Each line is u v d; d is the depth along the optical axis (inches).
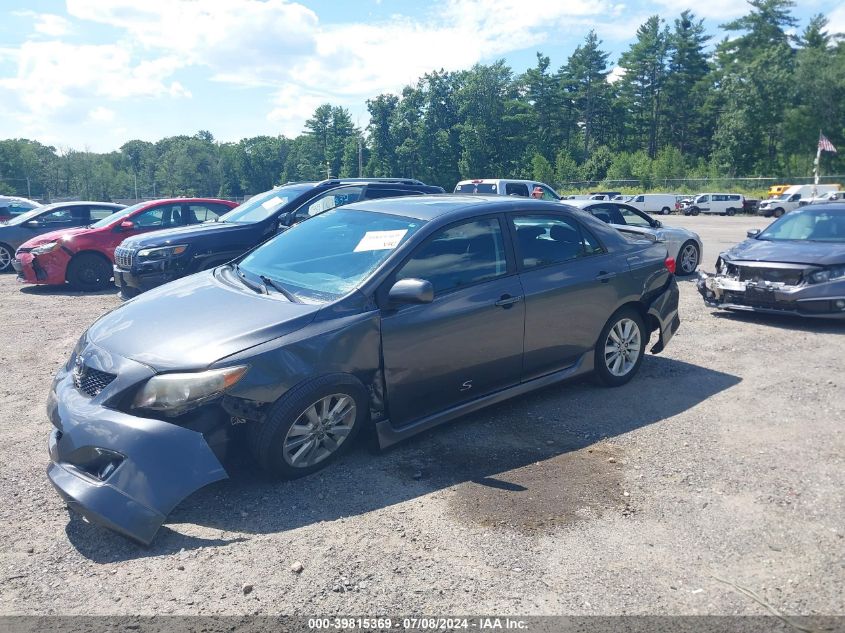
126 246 359.3
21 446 177.9
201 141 5152.6
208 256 356.5
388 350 161.5
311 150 4554.6
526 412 199.0
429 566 121.0
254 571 119.8
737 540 129.0
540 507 142.1
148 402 136.6
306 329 150.8
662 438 179.3
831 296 293.9
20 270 457.7
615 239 219.8
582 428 186.5
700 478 155.3
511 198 203.5
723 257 336.8
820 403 205.9
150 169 5339.6
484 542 128.7
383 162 3786.9
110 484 128.0
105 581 117.5
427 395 171.5
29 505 145.6
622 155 3122.5
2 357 272.5
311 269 177.0
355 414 159.0
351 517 138.2
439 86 3671.3
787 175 3073.3
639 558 123.3
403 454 169.0
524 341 189.0
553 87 3767.2
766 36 3622.0
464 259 179.9
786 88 3117.6
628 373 223.1
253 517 138.3
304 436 152.3
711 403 206.7
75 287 456.8
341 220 196.5
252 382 141.6
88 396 144.1
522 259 191.6
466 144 3540.8
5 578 118.5
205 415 139.1
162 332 151.1
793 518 136.9
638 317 223.8
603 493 148.3
